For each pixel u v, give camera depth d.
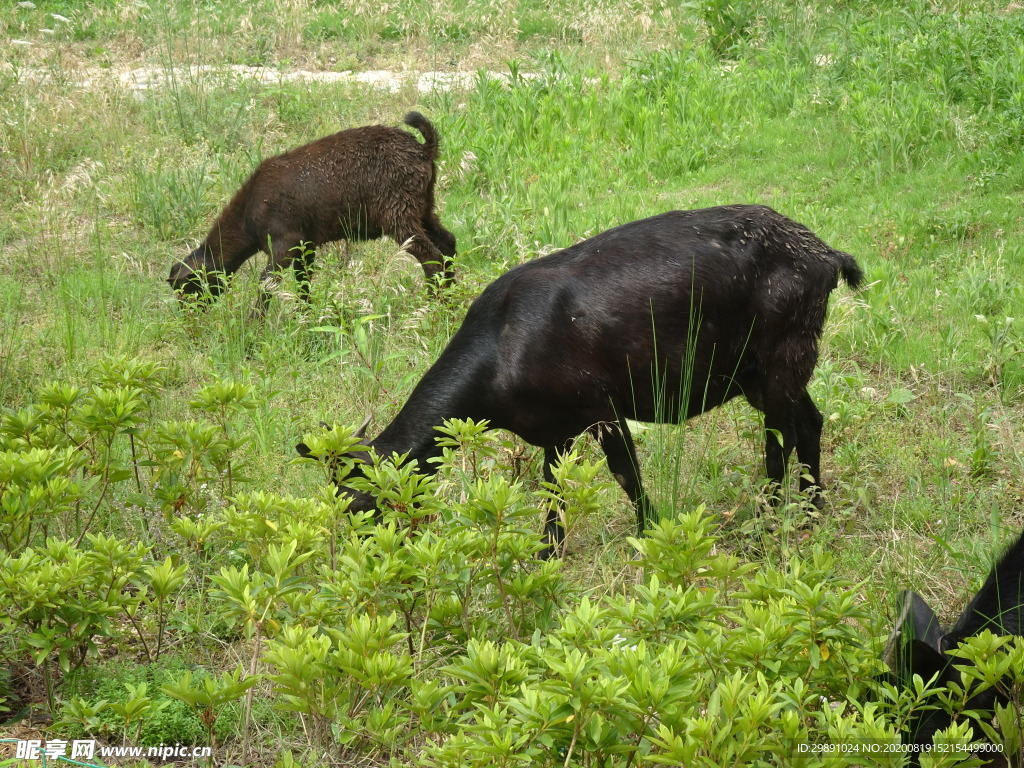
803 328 12.80
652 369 12.36
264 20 40.34
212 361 17.67
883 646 8.45
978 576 11.07
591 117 29.66
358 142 20.27
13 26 40.38
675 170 26.89
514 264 20.38
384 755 8.98
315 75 36.34
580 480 9.38
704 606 7.88
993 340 16.36
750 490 12.79
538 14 40.81
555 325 12.12
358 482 10.12
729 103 29.48
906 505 13.22
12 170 27.41
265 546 10.00
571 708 6.75
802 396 13.36
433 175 20.61
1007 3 34.44
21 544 10.42
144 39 38.94
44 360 17.94
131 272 22.34
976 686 7.68
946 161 24.58
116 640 10.41
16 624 9.09
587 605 7.80
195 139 29.48
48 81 33.78
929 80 28.39
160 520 11.92
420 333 18.20
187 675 8.01
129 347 18.48
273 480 13.90
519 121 29.36
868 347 17.62
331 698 8.05
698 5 38.78
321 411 15.77
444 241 21.33
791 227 12.84
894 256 20.89
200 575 11.55
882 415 15.60
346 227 20.58
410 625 9.70
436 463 12.35
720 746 6.79
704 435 15.00
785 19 35.28
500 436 14.63
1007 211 21.80
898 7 35.31
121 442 14.13
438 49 38.56
